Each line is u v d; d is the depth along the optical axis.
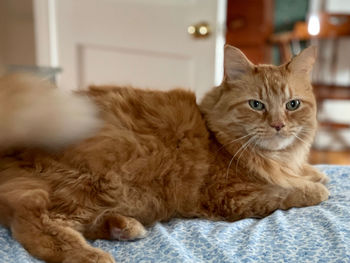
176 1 2.53
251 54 4.13
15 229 1.20
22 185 1.25
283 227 1.28
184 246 1.20
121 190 1.36
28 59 3.34
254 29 4.07
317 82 4.16
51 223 1.22
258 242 1.21
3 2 3.23
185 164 1.46
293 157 1.62
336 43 4.13
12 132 1.23
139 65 2.71
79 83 2.87
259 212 1.49
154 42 2.63
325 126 3.95
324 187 1.53
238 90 1.57
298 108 1.55
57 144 1.31
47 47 2.86
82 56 2.83
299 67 1.57
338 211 1.38
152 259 1.14
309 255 1.14
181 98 1.63
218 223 1.39
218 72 2.57
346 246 1.15
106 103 1.48
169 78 2.65
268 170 1.53
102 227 1.32
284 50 3.90
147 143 1.42
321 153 4.07
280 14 4.25
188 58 2.58
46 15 2.81
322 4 4.18
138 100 1.54
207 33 2.48
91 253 1.16
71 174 1.30
